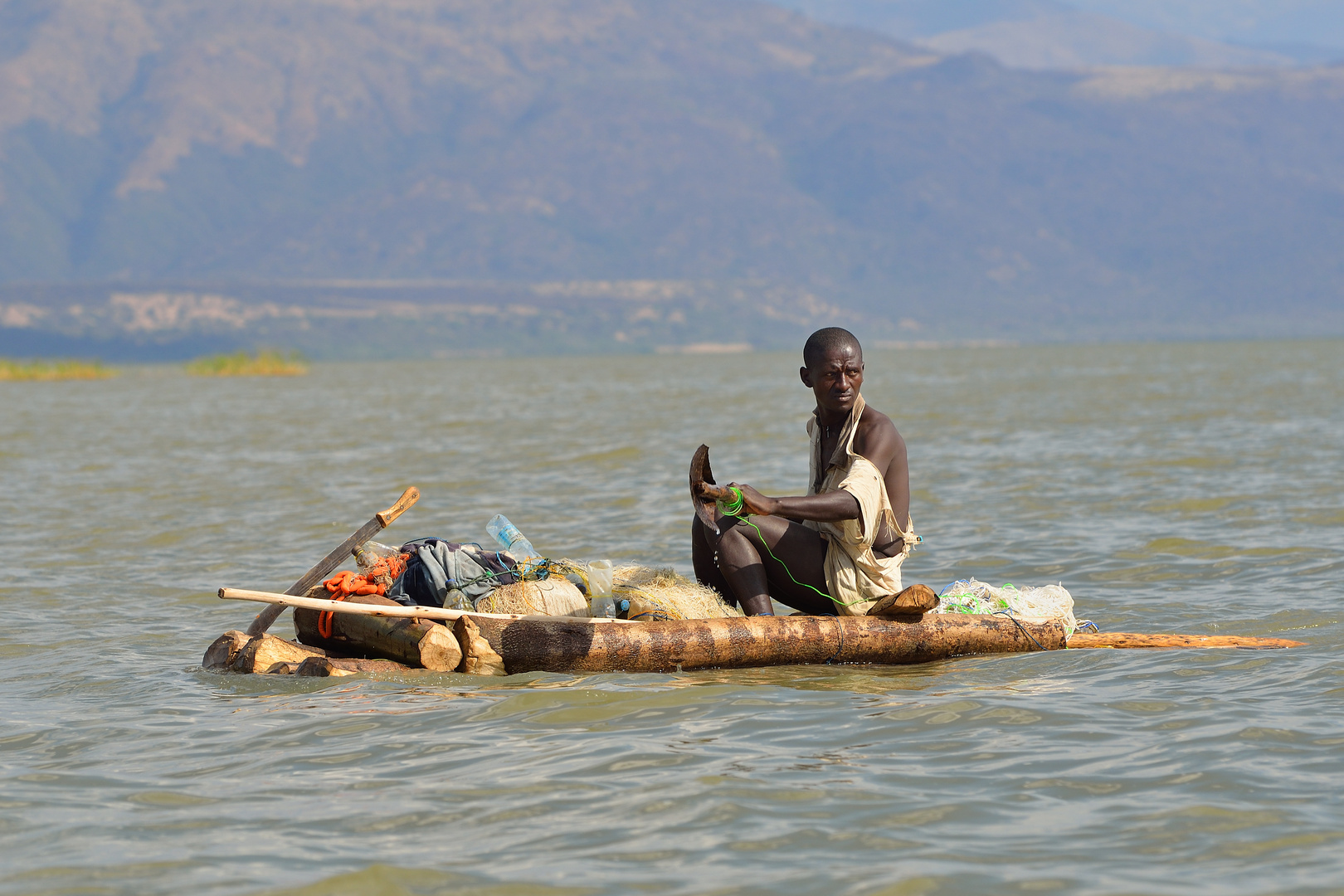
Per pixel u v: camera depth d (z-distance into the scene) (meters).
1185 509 52.06
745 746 23.28
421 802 20.73
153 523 54.94
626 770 22.06
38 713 26.56
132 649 32.75
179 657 31.81
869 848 18.56
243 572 43.59
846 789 20.92
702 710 25.73
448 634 29.22
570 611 30.48
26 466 80.31
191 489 66.94
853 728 24.28
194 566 44.91
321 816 20.23
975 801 20.33
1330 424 90.19
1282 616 33.97
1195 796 20.23
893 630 29.92
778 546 30.78
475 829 19.59
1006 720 24.59
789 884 17.42
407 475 71.31
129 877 18.05
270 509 58.50
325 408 147.38
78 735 24.84
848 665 29.83
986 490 59.66
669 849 18.67
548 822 19.78
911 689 27.33
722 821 19.69
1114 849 18.38
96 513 58.22
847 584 30.61
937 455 75.94
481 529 51.81
